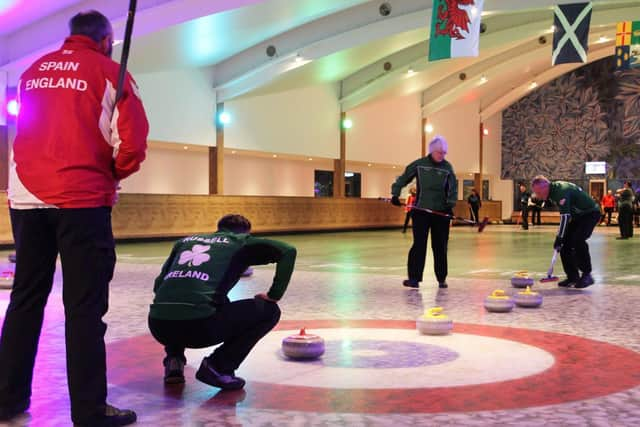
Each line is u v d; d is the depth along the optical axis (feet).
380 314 19.45
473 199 100.94
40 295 9.87
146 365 13.01
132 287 25.98
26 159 9.33
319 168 90.22
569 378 12.04
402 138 95.86
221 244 11.05
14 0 44.29
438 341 15.46
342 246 54.24
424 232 25.68
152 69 60.95
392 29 61.21
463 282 27.91
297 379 11.89
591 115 114.32
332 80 76.89
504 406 10.30
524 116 119.65
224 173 76.95
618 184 112.37
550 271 26.66
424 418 9.69
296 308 20.57
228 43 60.29
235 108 71.51
